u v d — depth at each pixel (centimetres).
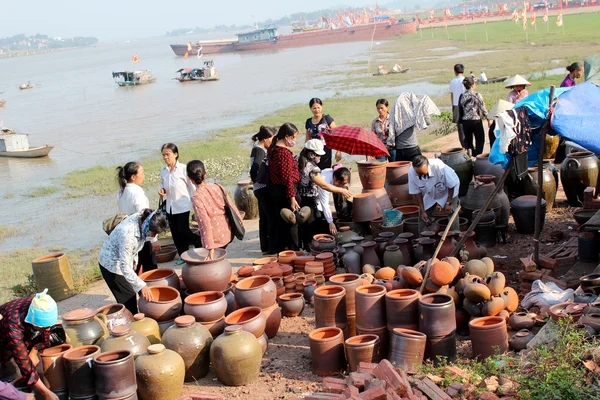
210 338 662
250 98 4600
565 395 499
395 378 530
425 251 808
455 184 838
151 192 1934
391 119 1139
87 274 1110
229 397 615
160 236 1183
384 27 12088
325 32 12744
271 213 970
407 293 646
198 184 787
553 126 736
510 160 767
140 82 7200
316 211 952
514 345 629
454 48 7425
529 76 3600
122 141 3234
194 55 14362
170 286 736
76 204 2000
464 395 531
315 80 5369
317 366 644
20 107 5775
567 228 959
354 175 1594
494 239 930
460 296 674
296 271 857
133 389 593
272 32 13750
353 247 849
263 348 680
